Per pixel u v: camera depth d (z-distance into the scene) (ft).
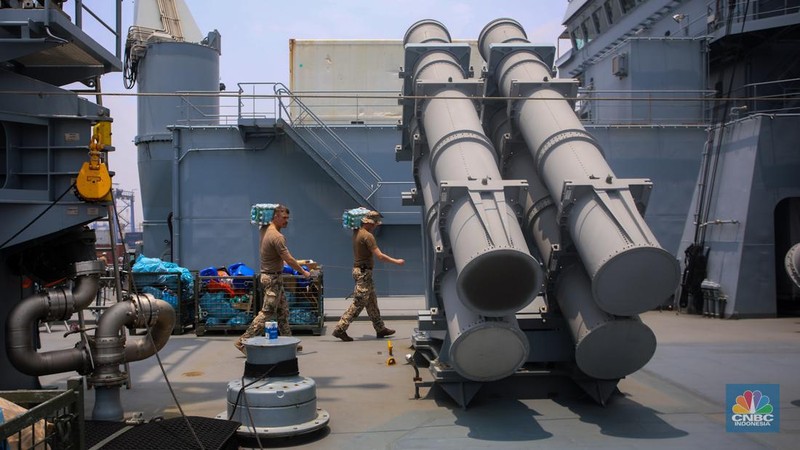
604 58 59.52
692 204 48.88
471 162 20.98
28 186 20.20
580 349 19.70
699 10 55.26
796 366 27.12
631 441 17.79
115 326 18.69
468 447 17.38
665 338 34.40
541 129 22.40
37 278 21.67
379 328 35.78
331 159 55.36
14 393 13.32
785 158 43.06
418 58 26.84
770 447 17.31
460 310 19.98
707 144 48.08
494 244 18.06
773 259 42.65
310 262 37.42
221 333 37.73
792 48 52.42
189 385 24.32
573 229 19.98
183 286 38.37
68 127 20.44
